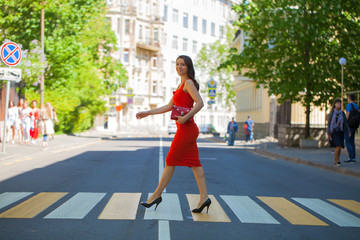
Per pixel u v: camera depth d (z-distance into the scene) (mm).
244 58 22172
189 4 74188
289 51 21469
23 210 6004
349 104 13688
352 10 21281
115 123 58594
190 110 5699
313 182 10086
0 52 14086
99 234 4836
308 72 20938
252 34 22516
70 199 6879
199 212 6039
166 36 69062
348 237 5102
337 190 8891
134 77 61938
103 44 38656
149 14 65188
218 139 36375
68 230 4984
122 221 5469
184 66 5734
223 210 6348
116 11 59906
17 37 21906
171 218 5688
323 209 6750
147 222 5445
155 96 66000
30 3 20547
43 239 4605
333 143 12812
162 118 68938
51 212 5898
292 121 24484
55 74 28203
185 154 5863
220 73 64062
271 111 33312
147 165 12594
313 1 20641
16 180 9117
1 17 19719
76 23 27750
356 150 16531
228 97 64500
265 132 34656
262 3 21625
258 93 38750
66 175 10039
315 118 24578
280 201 7293
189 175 10523
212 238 4824
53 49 26031
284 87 21016
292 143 23906
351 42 21312
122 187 8305
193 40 75812
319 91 21406
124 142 28250
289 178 10711
